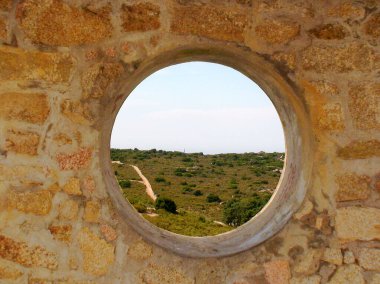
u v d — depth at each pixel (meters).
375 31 2.32
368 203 2.30
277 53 2.24
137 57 2.11
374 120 2.32
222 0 2.19
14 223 2.01
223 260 2.19
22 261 2.01
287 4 2.25
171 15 2.14
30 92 2.03
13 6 2.02
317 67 2.28
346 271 2.27
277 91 2.37
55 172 2.05
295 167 2.36
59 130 2.05
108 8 2.09
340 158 2.30
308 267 2.25
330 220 2.29
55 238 2.04
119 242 2.10
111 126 2.21
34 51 2.03
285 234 2.26
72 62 2.06
